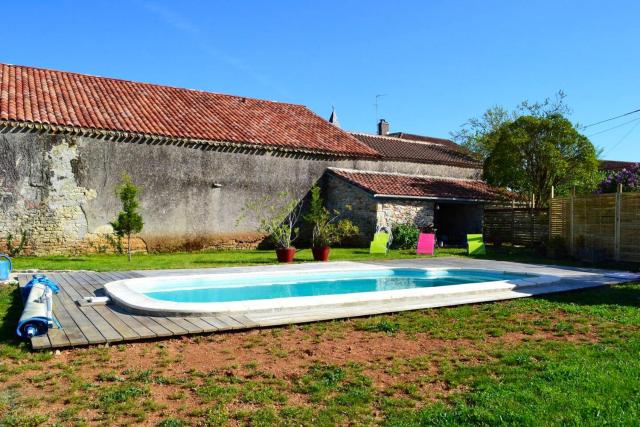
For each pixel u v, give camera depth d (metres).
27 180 15.47
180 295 9.91
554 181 22.58
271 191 20.09
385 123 36.84
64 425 3.62
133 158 17.14
